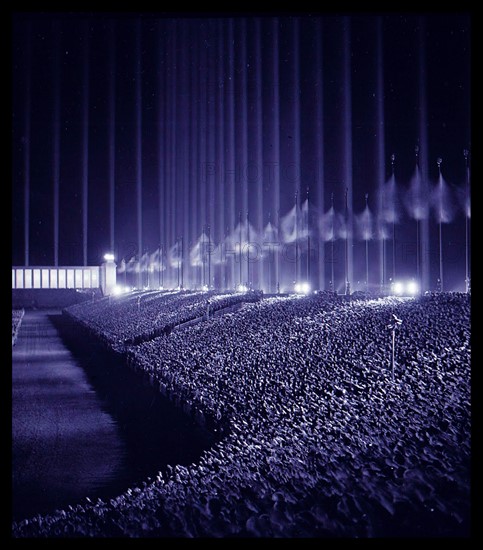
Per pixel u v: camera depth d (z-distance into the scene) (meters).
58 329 73.06
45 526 16.20
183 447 24.91
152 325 55.53
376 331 32.12
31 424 30.52
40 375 43.88
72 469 23.69
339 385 26.02
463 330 28.89
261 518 13.46
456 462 14.20
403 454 16.05
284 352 33.00
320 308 41.06
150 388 34.38
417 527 12.16
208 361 35.22
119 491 21.23
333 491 14.41
